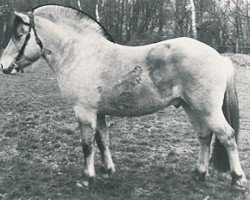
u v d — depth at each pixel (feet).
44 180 19.56
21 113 34.83
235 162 16.93
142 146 25.46
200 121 18.20
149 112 17.71
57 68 18.26
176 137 27.58
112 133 28.22
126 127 30.12
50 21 18.33
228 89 17.28
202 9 103.40
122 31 115.14
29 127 29.76
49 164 22.13
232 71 17.47
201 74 16.58
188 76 16.70
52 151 24.44
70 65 17.90
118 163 22.07
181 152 24.32
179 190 18.15
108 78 17.46
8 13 82.33
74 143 25.82
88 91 17.49
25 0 84.38
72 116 33.50
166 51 16.96
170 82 17.07
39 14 18.37
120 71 17.38
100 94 17.54
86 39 18.10
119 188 18.30
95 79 17.48
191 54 16.69
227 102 17.33
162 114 34.73
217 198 17.08
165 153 24.16
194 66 16.61
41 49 18.24
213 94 16.63
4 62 18.35
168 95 17.21
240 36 101.86
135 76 17.17
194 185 18.53
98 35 18.22
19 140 26.43
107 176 19.52
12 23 18.11
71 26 18.35
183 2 103.04
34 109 36.60
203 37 97.60
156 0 102.78
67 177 19.95
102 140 19.34
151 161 22.59
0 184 18.98
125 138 27.02
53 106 38.01
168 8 107.96
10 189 18.33
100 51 17.80
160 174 20.38
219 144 17.70
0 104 38.50
